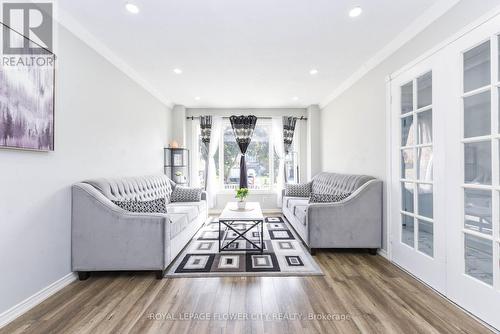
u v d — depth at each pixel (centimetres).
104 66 298
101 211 243
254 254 310
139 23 244
